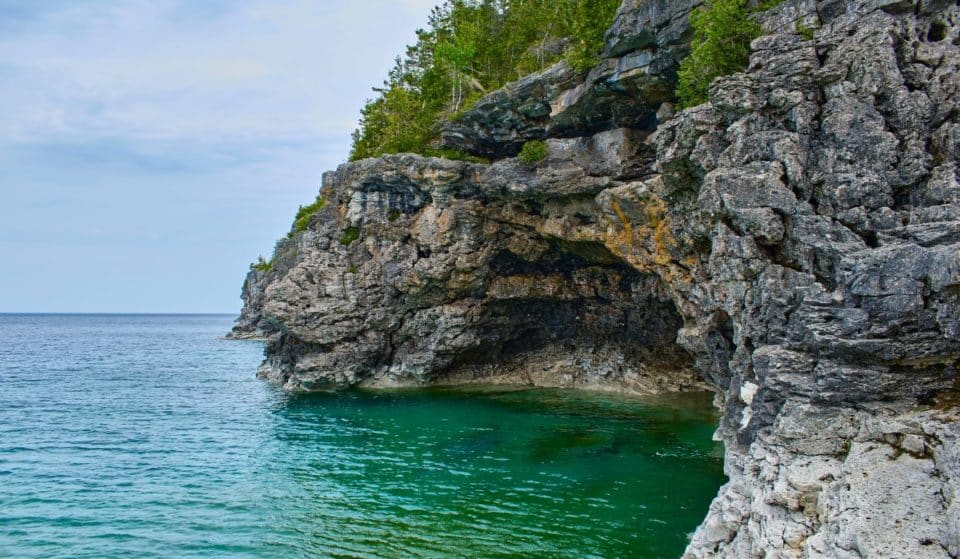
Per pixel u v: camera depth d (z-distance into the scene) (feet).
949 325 43.55
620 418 126.82
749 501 49.42
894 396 46.57
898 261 46.24
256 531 70.33
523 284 158.51
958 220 47.34
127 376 223.92
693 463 93.45
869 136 55.42
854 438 45.88
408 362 167.53
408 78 204.13
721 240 62.95
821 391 48.78
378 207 160.76
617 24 101.09
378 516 74.23
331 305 162.09
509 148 143.02
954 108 53.72
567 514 73.41
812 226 55.31
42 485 87.81
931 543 34.71
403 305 164.14
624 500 77.77
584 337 173.99
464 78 169.07
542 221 135.64
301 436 117.80
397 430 120.88
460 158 147.02
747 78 64.75
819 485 43.68
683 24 89.81
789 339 54.03
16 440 116.26
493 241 147.74
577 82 116.06
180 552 64.90
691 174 78.13
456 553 63.36
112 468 96.84
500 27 180.34
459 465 95.09
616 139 114.42
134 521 73.77
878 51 57.00
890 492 38.88
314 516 74.64
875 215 52.80
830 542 38.45
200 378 217.15
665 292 132.57
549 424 122.42
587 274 154.61
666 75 98.84
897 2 60.64
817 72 60.39
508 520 71.87
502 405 143.64
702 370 108.78
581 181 118.01
